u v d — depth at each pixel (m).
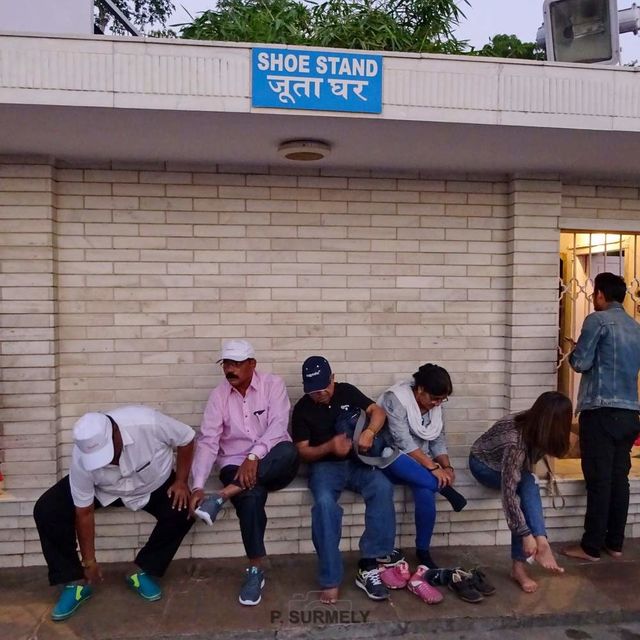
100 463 2.97
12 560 3.72
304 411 3.78
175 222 3.99
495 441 3.63
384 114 3.15
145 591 3.34
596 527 3.83
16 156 3.71
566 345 4.77
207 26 6.60
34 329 3.75
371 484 3.53
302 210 4.11
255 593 3.30
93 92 2.95
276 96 3.05
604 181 4.38
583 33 4.11
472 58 3.20
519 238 4.19
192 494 3.43
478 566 3.78
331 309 4.17
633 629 3.25
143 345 3.99
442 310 4.27
